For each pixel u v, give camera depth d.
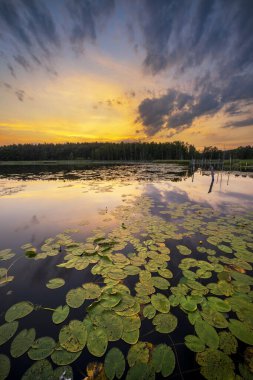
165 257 2.83
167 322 1.74
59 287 2.21
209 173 16.47
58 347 1.51
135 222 4.28
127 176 14.41
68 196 7.08
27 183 10.61
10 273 2.50
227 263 2.69
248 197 6.90
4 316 1.80
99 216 4.75
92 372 1.33
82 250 3.03
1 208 5.55
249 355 1.46
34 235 3.69
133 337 1.60
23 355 1.45
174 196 7.06
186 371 1.35
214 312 1.85
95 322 1.73
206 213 4.95
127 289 2.16
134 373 1.34
